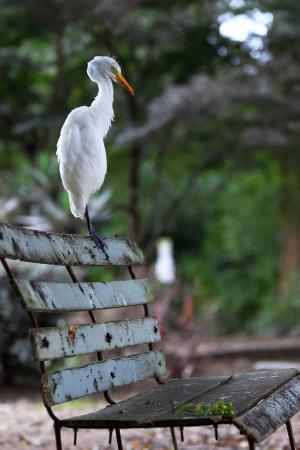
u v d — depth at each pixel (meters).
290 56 16.48
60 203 15.51
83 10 15.61
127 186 21.97
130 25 16.28
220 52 17.39
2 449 6.25
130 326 4.70
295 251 22.31
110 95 5.71
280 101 15.70
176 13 16.88
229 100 15.21
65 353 3.93
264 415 3.75
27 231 4.02
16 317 12.20
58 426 3.72
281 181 21.31
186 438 6.66
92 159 5.20
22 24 16.73
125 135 15.47
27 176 16.17
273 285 24.25
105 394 4.40
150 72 18.27
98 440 6.59
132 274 5.07
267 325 22.05
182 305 14.52
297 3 16.22
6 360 12.45
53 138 19.39
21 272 11.93
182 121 15.52
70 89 18.52
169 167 20.84
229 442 6.43
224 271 25.69
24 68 18.39
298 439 6.46
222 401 3.91
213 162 18.97
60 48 17.47
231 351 16.39
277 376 4.55
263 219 24.28
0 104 17.69
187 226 27.67
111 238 4.92
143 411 3.86
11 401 10.91
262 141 16.28
